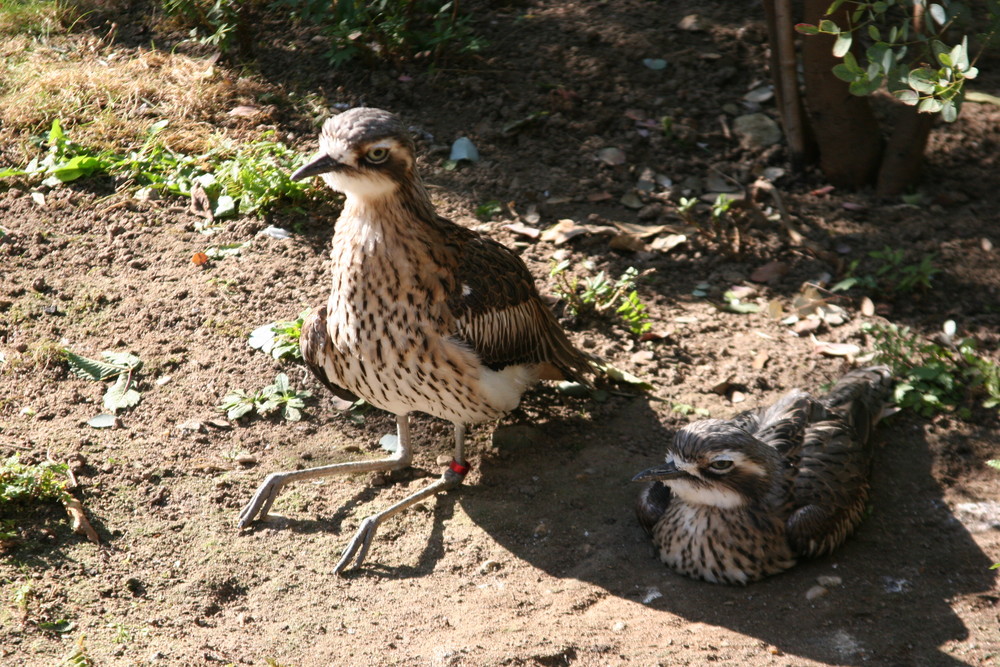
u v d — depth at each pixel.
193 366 5.70
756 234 6.94
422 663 4.16
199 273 6.32
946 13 5.90
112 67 8.02
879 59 5.12
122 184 6.96
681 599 4.54
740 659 4.18
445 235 4.75
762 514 4.55
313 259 6.50
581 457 5.36
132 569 4.54
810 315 6.28
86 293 6.12
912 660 4.18
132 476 5.01
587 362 5.64
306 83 8.11
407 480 5.21
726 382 5.79
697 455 4.45
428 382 4.74
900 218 7.05
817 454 4.85
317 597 4.50
